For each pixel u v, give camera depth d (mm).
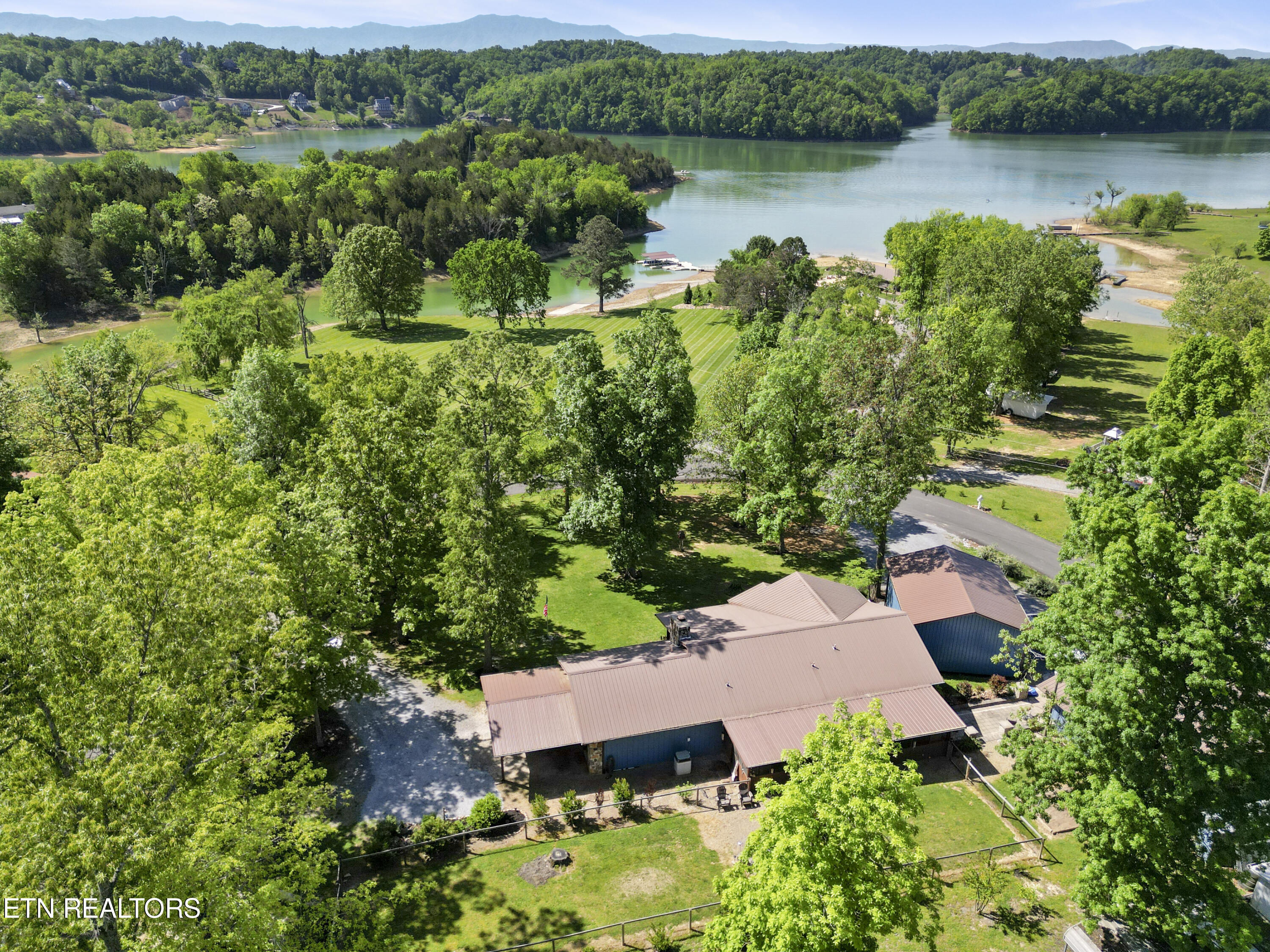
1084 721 31094
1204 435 33062
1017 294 92688
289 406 63031
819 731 28594
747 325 131000
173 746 25328
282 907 26172
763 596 53781
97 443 65875
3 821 21203
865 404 58438
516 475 50000
